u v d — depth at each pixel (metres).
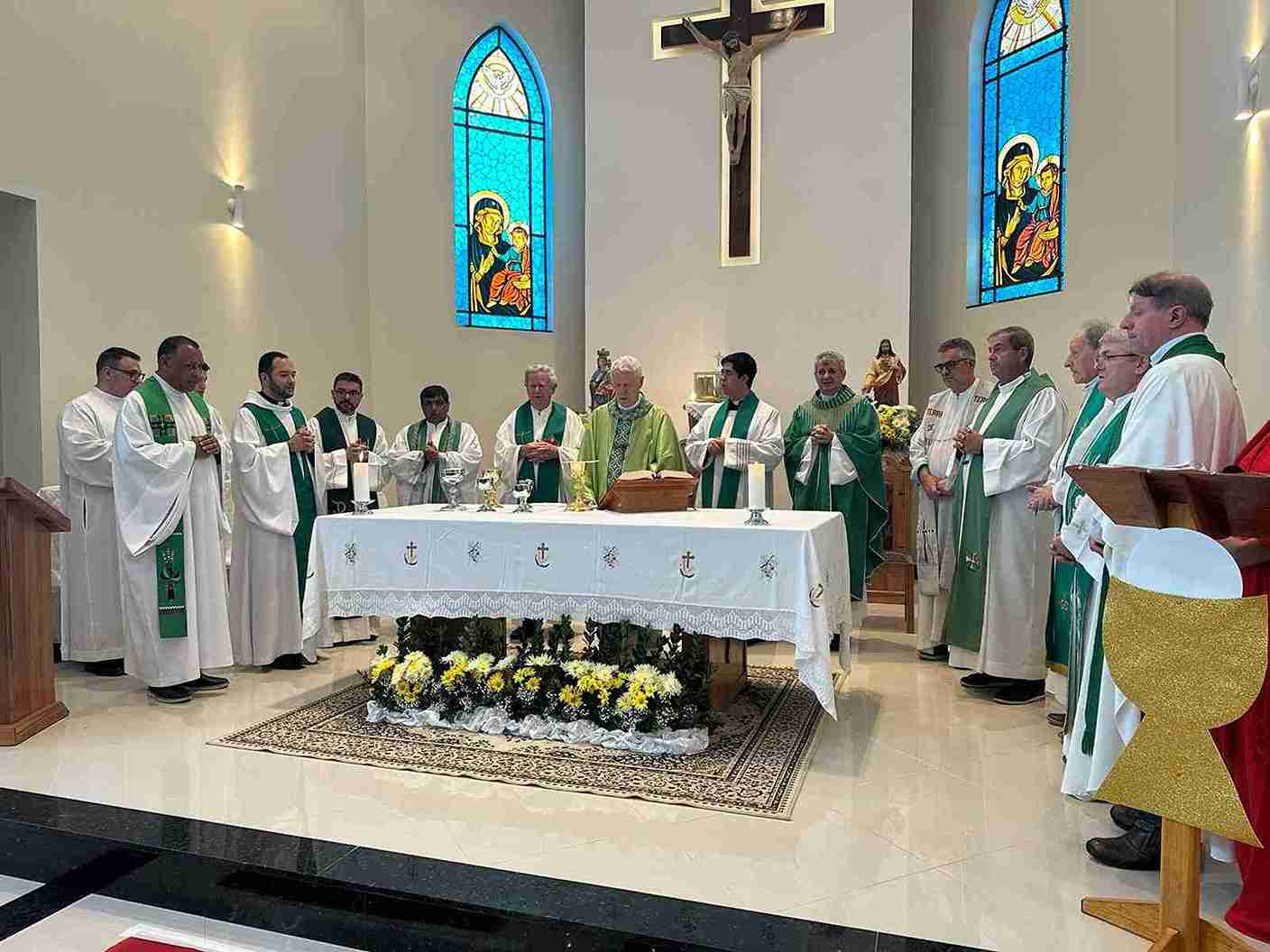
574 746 4.05
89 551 5.36
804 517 4.42
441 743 4.09
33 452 5.88
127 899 3.01
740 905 2.65
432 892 2.70
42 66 5.82
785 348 8.48
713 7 8.59
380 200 8.55
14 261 5.84
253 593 5.36
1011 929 2.52
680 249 8.73
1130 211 6.55
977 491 5.09
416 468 6.75
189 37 6.86
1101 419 3.53
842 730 4.29
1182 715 2.15
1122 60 6.63
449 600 4.30
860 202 8.28
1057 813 3.33
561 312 9.90
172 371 4.88
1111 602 2.26
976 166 8.43
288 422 5.61
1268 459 2.48
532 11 9.62
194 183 6.91
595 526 4.10
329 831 3.16
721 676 4.55
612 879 2.82
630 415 5.61
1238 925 2.44
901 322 8.20
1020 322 7.79
